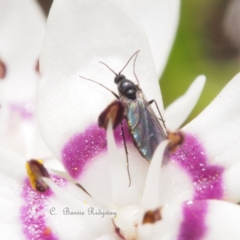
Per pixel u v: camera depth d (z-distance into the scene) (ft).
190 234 0.16
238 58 0.23
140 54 0.17
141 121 0.16
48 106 0.17
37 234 0.16
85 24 0.17
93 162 0.17
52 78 0.17
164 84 0.21
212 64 0.22
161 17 0.18
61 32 0.17
